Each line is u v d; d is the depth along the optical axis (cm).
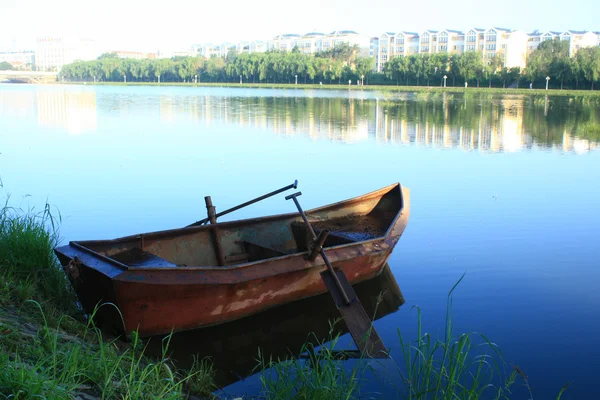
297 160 1892
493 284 866
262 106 4444
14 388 392
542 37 11075
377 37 13650
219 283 685
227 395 584
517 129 2928
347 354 672
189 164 1786
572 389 596
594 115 3809
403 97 6109
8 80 14200
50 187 1441
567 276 895
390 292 846
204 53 19038
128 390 450
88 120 3116
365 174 1670
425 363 566
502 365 641
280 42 15650
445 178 1630
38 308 611
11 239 762
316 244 757
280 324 769
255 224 915
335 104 4791
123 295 631
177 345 688
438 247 1029
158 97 5812
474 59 8506
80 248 692
